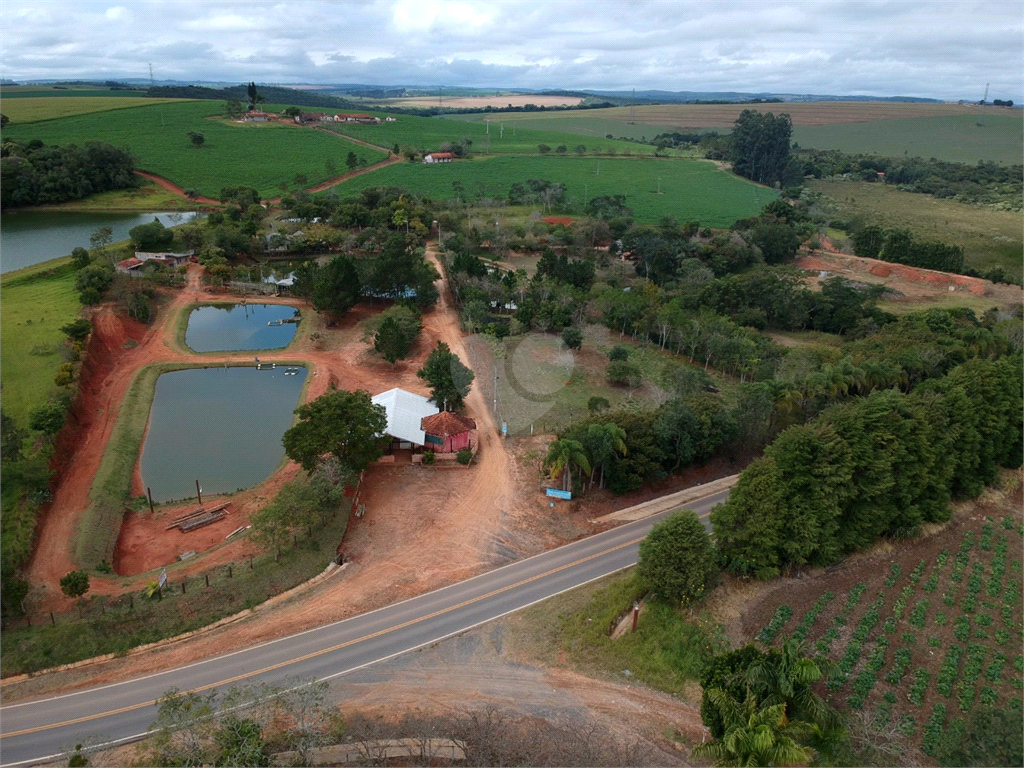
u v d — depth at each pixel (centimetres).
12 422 6731
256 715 4084
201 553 5888
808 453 5775
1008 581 5731
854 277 15962
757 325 12106
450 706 4331
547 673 4653
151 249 14388
